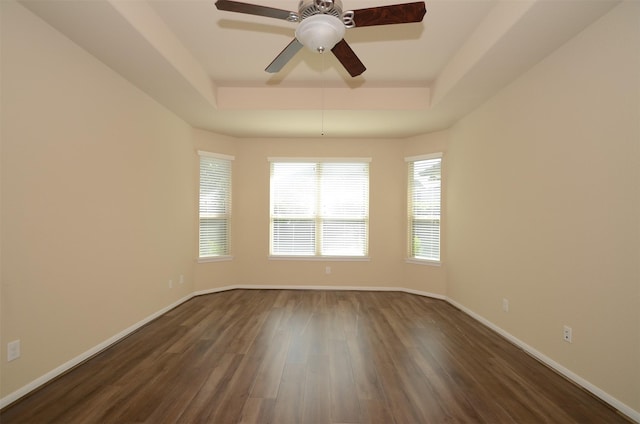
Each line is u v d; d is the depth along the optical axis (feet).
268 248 17.51
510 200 10.31
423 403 6.77
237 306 14.02
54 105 7.55
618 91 6.57
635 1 6.23
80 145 8.38
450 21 8.66
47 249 7.40
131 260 10.68
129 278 10.57
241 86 13.15
